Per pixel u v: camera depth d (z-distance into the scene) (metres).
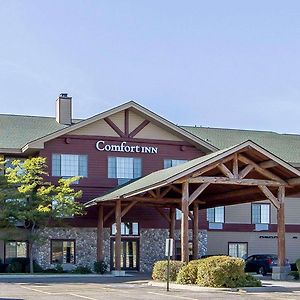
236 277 26.03
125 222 42.75
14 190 38.25
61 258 40.94
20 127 44.66
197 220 40.47
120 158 42.75
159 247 43.38
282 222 31.17
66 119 46.16
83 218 41.72
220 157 29.52
